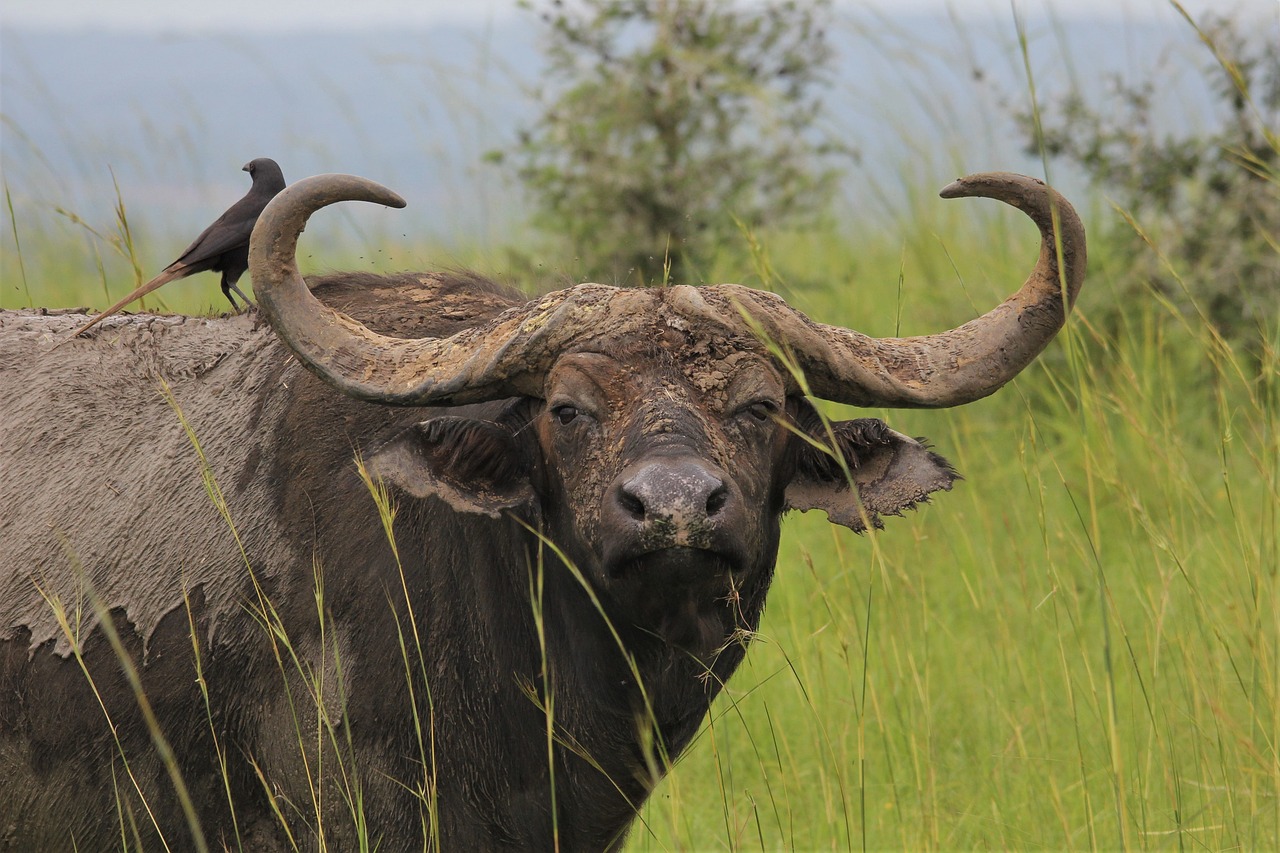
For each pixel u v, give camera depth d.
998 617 20.67
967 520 25.98
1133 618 22.78
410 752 13.98
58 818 14.78
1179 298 29.61
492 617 14.10
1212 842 17.34
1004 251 33.47
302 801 14.24
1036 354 13.60
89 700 14.50
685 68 33.25
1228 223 30.16
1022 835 18.05
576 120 33.56
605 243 32.12
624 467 11.67
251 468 14.87
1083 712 20.69
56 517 15.04
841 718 20.53
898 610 21.92
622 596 12.20
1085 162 31.91
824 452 13.55
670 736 14.40
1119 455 25.83
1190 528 24.64
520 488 13.26
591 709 13.98
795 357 12.96
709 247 32.53
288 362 15.33
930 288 32.50
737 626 13.50
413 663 13.94
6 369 15.91
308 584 14.27
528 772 14.29
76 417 15.52
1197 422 28.17
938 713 21.12
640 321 12.52
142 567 14.66
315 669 14.06
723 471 11.59
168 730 14.34
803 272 33.81
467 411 14.18
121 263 34.38
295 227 12.98
